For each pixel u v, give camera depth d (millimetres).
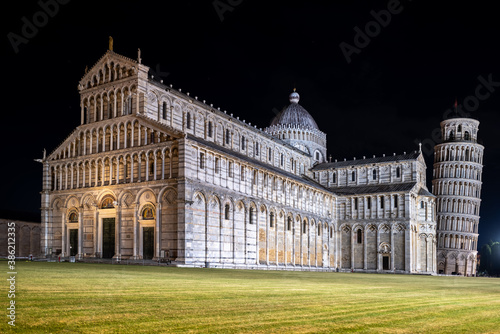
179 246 77062
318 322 16656
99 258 87375
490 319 19328
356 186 140875
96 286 27234
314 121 157250
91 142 93312
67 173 95812
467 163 170125
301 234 114938
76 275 37281
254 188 98250
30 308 17422
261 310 19203
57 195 96188
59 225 95500
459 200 170125
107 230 88500
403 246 125875
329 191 132125
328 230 130125
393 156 141500
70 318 15711
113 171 89500
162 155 82562
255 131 121312
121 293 23844
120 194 86562
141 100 87375
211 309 19016
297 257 113000
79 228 91562
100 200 89500
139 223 84000
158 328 14609
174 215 79688
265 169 101062
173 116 94250
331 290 32156
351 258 132500
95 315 16469
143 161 85188
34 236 115562
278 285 35344
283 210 107500
